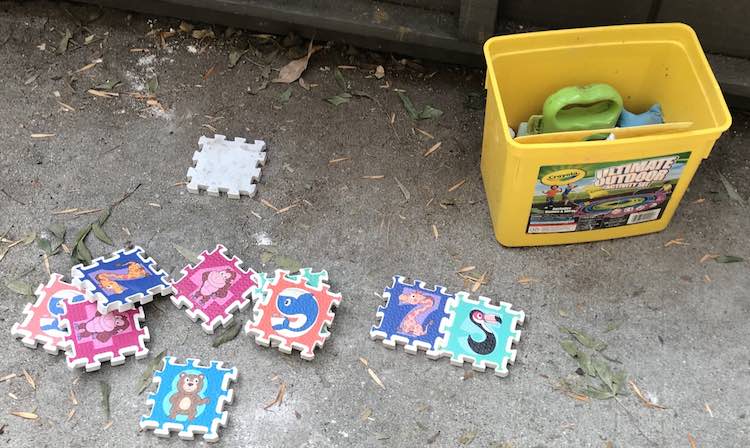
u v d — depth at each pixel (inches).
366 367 46.4
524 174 44.4
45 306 47.7
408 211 52.2
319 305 47.4
